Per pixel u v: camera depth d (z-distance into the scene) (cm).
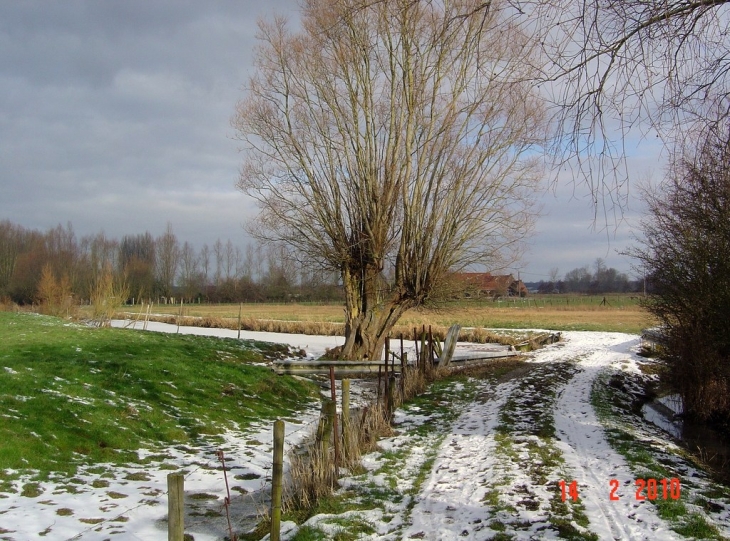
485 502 691
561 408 1332
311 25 1681
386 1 656
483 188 1850
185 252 8106
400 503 704
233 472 874
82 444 904
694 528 582
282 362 1700
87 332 2017
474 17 656
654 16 455
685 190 1247
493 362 2245
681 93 476
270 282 7512
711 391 1355
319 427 816
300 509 706
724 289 1235
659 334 1728
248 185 1930
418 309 2012
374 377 1833
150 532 636
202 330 3603
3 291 5922
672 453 954
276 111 1897
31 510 666
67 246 7512
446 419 1230
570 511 650
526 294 8038
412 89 1795
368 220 1878
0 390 1043
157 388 1275
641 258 1512
